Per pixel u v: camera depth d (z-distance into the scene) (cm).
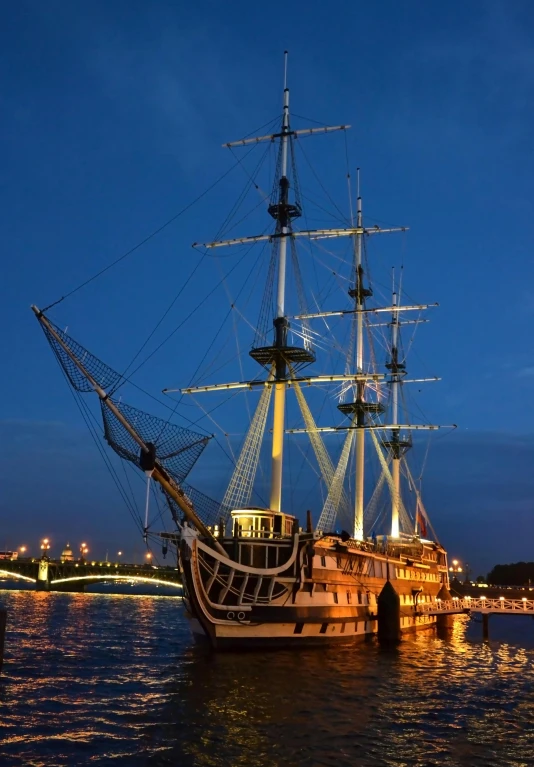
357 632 6059
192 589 4644
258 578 4912
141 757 2486
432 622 9206
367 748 2716
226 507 5522
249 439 6334
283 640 5172
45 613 9675
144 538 4559
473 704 3684
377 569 6775
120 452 4312
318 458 7106
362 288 8694
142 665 4516
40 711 3117
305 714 3203
